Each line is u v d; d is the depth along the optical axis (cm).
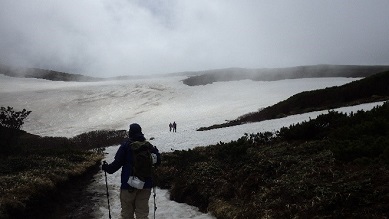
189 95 11162
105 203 1140
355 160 873
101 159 2192
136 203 608
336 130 1234
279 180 928
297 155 1113
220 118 7462
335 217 648
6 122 2020
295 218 702
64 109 9769
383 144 880
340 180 783
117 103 10362
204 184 1140
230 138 2447
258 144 1516
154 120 8125
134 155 591
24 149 1955
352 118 1355
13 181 1084
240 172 1093
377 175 745
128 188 591
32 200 996
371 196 666
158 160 622
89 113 9388
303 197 777
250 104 8838
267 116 4441
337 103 3966
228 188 1035
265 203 830
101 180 1531
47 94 11494
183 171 1379
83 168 1655
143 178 585
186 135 3241
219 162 1301
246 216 816
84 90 12131
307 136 1381
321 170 901
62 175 1355
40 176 1216
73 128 7725
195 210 1024
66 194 1233
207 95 11000
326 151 1049
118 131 5594
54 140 4153
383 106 1409
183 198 1141
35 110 9569
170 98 10831
